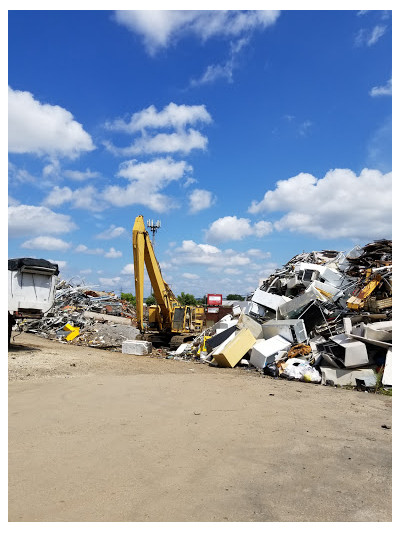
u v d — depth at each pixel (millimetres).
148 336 24000
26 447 5562
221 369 15438
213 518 3994
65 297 36156
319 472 5355
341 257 24344
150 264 22625
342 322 16344
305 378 13469
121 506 4121
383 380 12148
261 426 7379
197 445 6133
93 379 10867
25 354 14805
